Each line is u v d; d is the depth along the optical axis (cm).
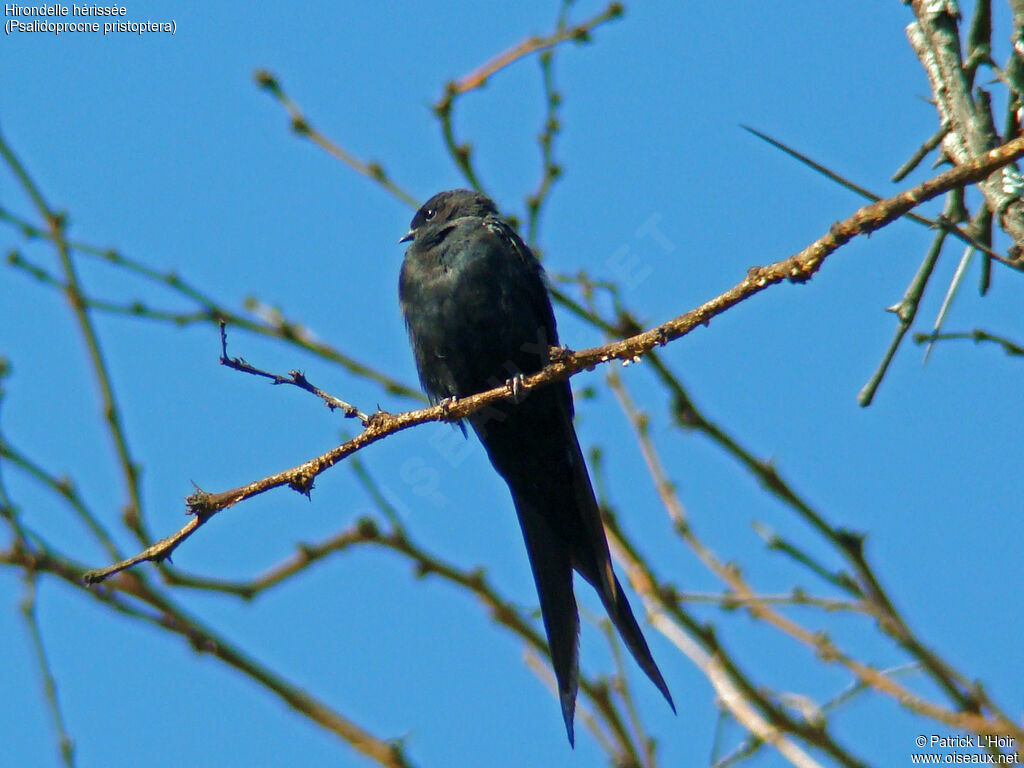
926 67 888
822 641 909
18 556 996
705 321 841
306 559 1075
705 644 1000
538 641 1096
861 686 909
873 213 729
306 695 983
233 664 991
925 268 878
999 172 804
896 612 918
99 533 1023
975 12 877
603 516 1135
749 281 814
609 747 1005
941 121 866
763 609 960
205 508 909
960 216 891
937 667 873
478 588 1105
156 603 1012
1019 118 828
